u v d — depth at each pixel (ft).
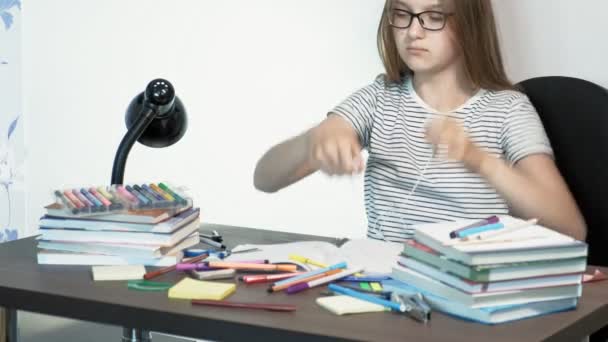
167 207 3.98
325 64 6.95
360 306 3.12
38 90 8.38
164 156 7.79
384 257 4.00
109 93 8.03
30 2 8.25
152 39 7.72
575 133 5.16
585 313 3.17
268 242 4.44
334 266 3.67
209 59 7.46
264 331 2.92
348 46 6.82
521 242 3.18
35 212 8.60
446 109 5.33
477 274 3.01
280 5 7.07
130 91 7.92
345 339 2.79
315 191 7.13
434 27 5.03
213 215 7.63
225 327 2.99
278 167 4.92
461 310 3.07
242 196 7.49
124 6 7.81
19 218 8.59
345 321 2.99
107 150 8.14
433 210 5.17
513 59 6.09
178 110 4.92
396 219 5.25
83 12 8.03
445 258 3.17
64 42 8.17
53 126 8.37
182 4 7.52
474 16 5.16
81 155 8.28
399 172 5.29
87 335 6.75
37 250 4.16
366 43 6.74
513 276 3.07
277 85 7.18
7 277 3.58
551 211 4.52
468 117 5.24
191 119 7.61
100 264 3.84
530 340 2.80
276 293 3.40
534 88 5.41
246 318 3.01
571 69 5.88
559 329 2.95
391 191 5.32
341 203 7.02
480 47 5.23
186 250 4.07
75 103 8.23
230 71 7.38
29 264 3.84
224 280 3.60
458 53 5.21
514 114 5.13
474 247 3.09
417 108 5.36
